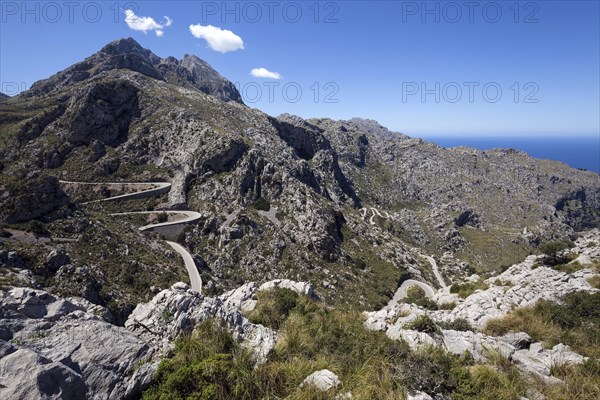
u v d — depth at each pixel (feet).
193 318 35.53
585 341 44.37
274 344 34.91
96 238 213.05
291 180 360.07
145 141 400.67
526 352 42.34
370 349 35.40
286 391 28.40
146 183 357.20
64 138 374.84
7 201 201.57
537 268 89.45
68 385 23.38
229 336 33.22
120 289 174.09
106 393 25.16
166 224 295.48
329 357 34.42
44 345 26.02
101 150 379.76
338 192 577.84
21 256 153.89
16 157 352.08
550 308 55.57
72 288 147.74
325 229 314.35
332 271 281.74
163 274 210.38
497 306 63.67
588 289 61.87
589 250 93.61
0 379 22.06
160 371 27.35
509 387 31.01
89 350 27.14
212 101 568.00
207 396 25.13
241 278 257.55
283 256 284.82
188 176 358.64
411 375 30.30
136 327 34.83
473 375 32.63
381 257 330.34
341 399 27.32
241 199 336.08
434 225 634.84
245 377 27.81
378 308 244.42
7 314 27.37
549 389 31.96
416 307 68.59
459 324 54.34
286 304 48.55
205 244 288.71
